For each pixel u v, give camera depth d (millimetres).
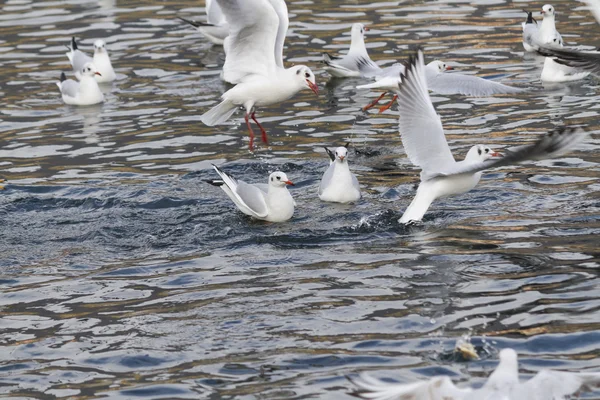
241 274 12984
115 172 17922
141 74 24828
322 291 12234
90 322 11719
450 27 27375
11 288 12938
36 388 10133
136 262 13672
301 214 15391
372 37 26625
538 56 24609
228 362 10453
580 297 11570
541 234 13828
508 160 11531
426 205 13891
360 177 17234
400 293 12039
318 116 21328
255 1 17250
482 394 7020
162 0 32188
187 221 15266
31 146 19719
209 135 20203
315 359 10398
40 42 27766
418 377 9867
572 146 10742
